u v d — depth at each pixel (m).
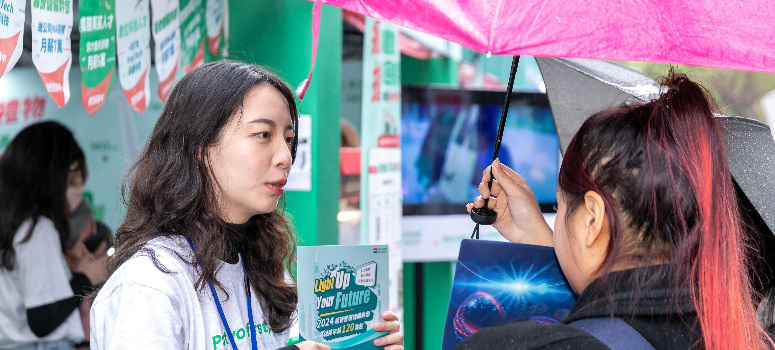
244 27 2.90
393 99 3.16
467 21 1.05
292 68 3.03
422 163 3.58
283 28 3.01
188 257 1.25
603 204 0.92
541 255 1.38
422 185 3.58
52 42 1.66
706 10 1.08
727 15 1.08
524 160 3.72
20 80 2.47
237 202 1.30
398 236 3.23
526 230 1.56
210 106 1.26
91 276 2.69
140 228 1.29
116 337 1.12
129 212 1.34
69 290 2.60
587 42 1.04
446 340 1.41
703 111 0.94
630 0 1.07
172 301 1.18
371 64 3.11
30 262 2.50
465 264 1.42
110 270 1.28
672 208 0.89
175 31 2.24
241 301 1.36
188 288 1.23
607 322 0.88
